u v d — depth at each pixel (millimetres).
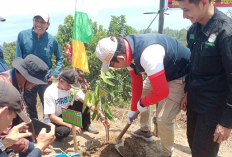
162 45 1996
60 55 3885
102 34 4625
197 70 1977
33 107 3652
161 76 1852
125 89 4555
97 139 3133
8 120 1326
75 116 2213
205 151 2076
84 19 2545
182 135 3443
